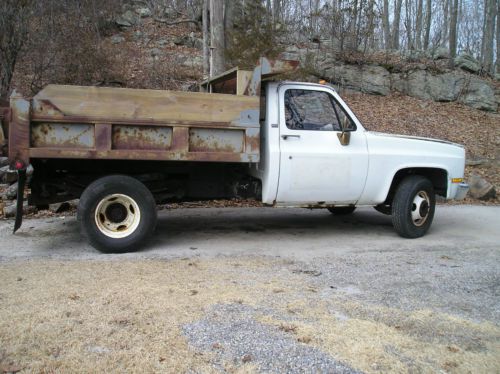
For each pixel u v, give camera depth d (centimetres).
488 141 1639
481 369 321
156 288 453
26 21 1138
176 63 1661
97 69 1341
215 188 684
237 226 790
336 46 1975
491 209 1032
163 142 583
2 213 819
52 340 340
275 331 367
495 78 2177
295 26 2147
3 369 302
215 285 469
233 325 375
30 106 541
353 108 1736
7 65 1115
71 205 855
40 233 704
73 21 1356
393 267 560
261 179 658
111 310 395
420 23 3131
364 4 2031
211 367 312
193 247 640
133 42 1781
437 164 729
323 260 587
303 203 670
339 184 669
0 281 466
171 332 359
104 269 516
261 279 497
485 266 572
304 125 661
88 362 313
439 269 555
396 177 741
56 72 1274
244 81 609
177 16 2064
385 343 353
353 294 458
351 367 318
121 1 1962
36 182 621
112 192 589
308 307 418
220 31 1105
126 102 565
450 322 395
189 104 584
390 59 2052
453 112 1858
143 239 602
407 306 430
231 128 602
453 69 2077
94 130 560
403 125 1658
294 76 1126
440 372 316
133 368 308
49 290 440
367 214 932
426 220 734
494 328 386
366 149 683
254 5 1195
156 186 661
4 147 580
